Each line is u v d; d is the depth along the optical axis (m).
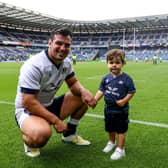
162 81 15.17
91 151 4.16
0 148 4.28
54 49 3.71
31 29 77.50
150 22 68.81
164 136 4.84
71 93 4.49
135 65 38.16
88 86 12.91
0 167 3.57
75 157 3.92
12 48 68.12
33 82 3.71
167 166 3.57
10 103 8.20
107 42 78.94
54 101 4.47
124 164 3.64
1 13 60.62
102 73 22.14
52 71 3.89
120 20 71.00
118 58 3.97
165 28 72.38
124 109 3.98
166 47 69.50
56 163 3.71
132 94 3.97
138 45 72.56
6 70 26.66
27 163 3.71
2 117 6.39
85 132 5.14
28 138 3.65
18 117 3.97
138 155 3.96
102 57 74.94
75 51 77.94
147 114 6.67
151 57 68.56
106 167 3.55
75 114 4.48
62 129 3.76
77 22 74.25
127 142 4.54
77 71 24.97
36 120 3.69
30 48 72.56
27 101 3.72
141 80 15.83
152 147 4.29
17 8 58.19
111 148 4.18
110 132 4.15
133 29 76.00
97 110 7.11
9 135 4.96
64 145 4.45
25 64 3.87
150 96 9.62
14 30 74.88
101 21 73.38
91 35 83.50
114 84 4.00
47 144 4.50
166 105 7.83
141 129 5.31
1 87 12.48
